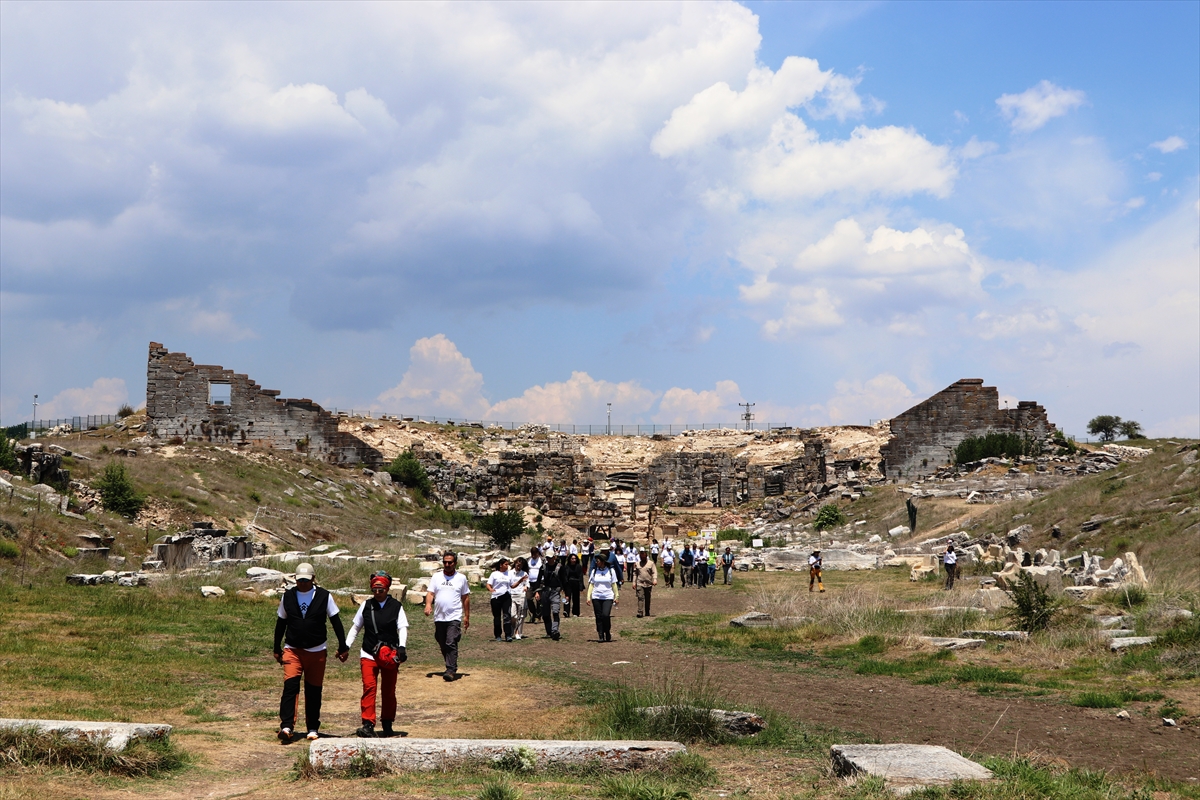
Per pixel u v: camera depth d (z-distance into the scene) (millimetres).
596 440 93938
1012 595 22203
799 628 22141
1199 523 33781
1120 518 38250
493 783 8086
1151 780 9234
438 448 80312
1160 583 27125
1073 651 17438
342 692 14703
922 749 8953
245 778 8984
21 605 21312
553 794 8008
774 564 48750
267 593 26484
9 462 38688
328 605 11242
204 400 64562
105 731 9094
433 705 13531
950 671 16344
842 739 11188
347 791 8156
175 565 32406
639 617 26938
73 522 35688
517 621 22328
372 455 67688
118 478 42000
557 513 71188
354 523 53094
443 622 15891
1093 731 11797
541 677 15852
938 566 38656
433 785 8336
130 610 21703
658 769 8992
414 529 57344
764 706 13070
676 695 12008
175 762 9211
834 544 54594
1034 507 46375
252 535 44250
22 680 13195
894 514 60062
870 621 21766
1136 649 16719
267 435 65625
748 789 8445
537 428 94688
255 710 12930
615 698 12742
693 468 74438
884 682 15672
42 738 8805
